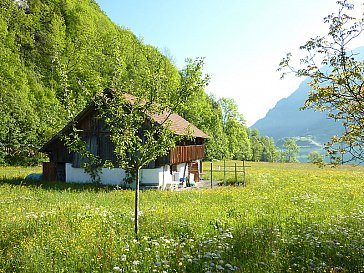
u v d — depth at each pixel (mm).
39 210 12969
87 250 7863
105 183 26891
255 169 52656
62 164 28547
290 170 50906
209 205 16688
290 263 7469
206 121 72438
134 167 9648
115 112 9625
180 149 28328
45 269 6832
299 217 13195
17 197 17000
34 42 66250
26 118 46625
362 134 7691
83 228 9656
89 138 27031
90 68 51531
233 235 9688
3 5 65750
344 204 17312
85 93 9992
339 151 8102
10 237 8742
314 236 9656
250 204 17172
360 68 7062
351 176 38281
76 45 65000
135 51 71688
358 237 9453
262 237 9500
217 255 7469
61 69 10555
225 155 77438
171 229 10289
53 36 66188
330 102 7695
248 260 7570
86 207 13266
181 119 37812
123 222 10828
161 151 9625
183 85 9594
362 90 7172
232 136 81188
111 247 7777
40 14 70375
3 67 55781
